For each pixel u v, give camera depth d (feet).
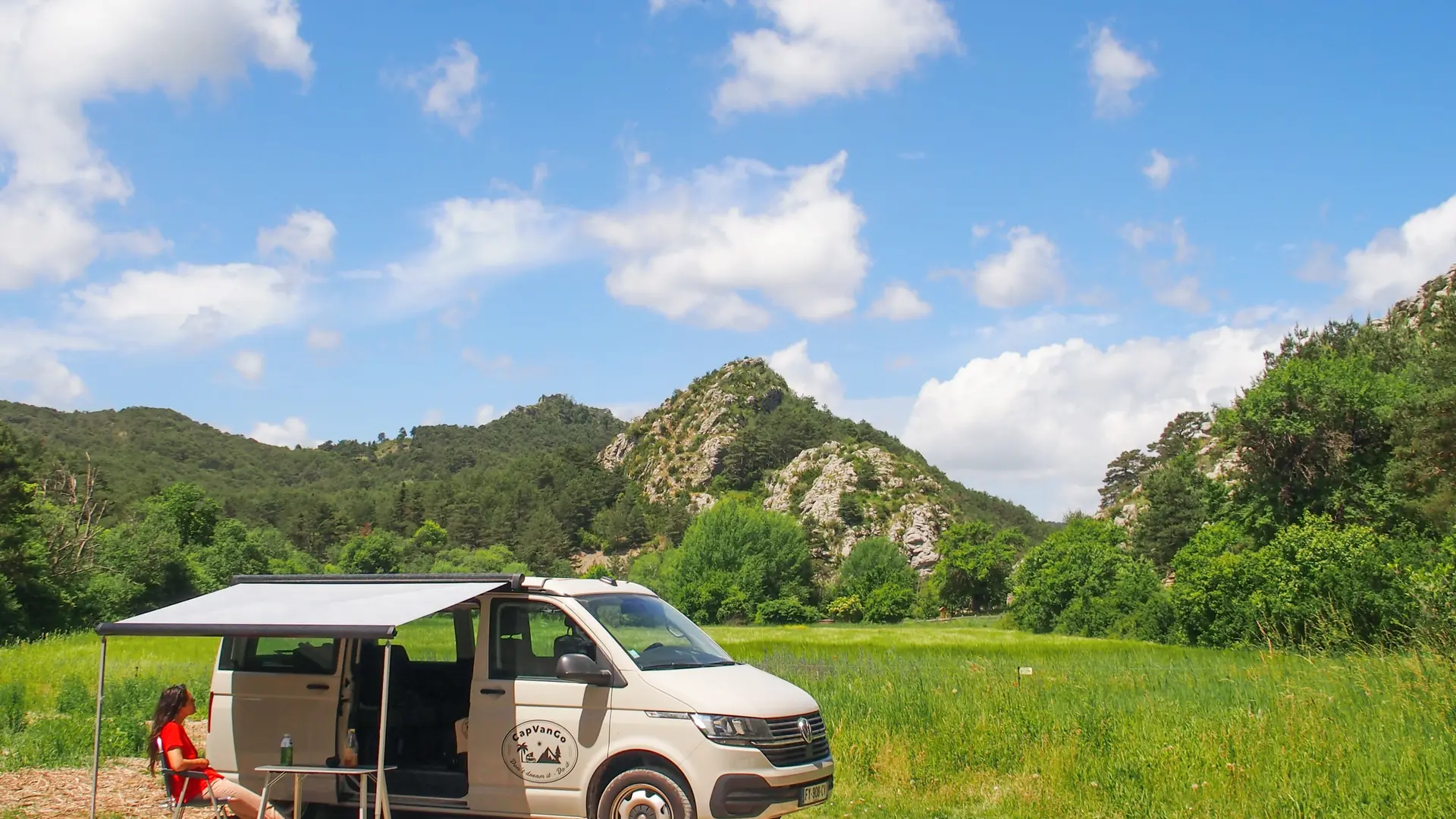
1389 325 276.00
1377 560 125.39
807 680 60.54
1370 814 27.71
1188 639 160.04
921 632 231.30
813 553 508.53
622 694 27.84
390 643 25.52
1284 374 189.88
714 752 26.61
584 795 27.53
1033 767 37.45
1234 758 34.22
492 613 29.89
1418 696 39.40
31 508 190.80
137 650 101.30
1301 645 62.54
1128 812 30.76
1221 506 203.51
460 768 29.55
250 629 25.61
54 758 41.45
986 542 389.60
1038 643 169.48
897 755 39.83
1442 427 145.79
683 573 387.55
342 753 29.78
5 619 157.69
